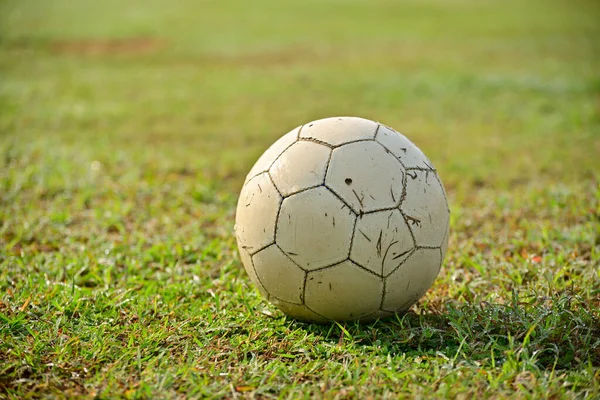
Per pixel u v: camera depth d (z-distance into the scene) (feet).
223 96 11.25
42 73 13.30
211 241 5.41
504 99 10.71
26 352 4.28
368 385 4.12
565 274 4.89
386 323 4.52
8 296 4.66
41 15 22.45
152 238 5.44
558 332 4.33
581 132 8.41
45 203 5.96
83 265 5.07
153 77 13.07
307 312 4.42
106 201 5.99
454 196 6.15
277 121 9.43
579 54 15.01
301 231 4.26
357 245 4.25
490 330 4.40
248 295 4.74
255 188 4.38
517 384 4.09
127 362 4.25
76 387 4.13
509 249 5.23
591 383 4.09
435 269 4.44
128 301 4.67
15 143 7.73
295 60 15.07
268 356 4.32
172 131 8.80
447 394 4.04
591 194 5.84
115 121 9.31
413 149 4.43
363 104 10.53
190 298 4.76
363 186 4.26
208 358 4.29
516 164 7.09
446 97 10.98
